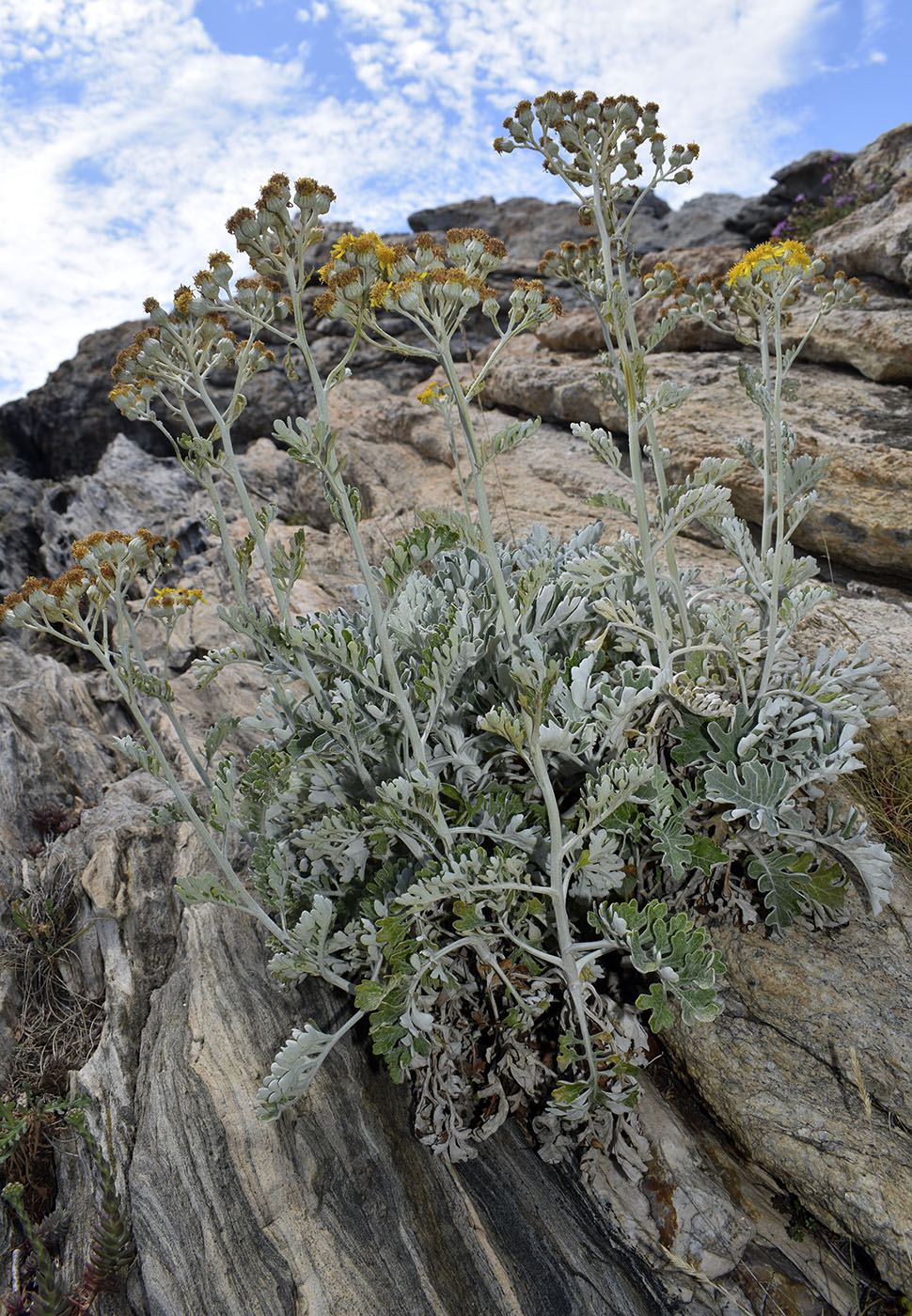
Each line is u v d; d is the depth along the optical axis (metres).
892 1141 2.38
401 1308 2.35
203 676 2.94
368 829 2.80
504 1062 2.69
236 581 2.73
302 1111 2.76
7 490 10.11
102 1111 3.01
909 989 2.64
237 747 4.80
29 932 3.80
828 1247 2.44
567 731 2.43
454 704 2.94
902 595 4.48
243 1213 2.55
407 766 2.78
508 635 2.43
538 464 6.28
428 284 2.17
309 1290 2.37
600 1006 2.64
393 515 6.61
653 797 2.61
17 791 4.61
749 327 6.34
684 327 6.62
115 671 2.61
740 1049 2.67
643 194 2.72
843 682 2.88
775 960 2.80
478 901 2.55
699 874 2.95
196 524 7.87
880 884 2.68
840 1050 2.57
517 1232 2.54
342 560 6.28
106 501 8.93
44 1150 3.12
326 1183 2.59
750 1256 2.43
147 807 4.37
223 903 2.65
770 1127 2.50
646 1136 2.63
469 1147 2.71
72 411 13.52
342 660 2.52
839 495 4.55
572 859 2.59
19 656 5.89
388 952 2.53
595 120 2.53
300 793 3.00
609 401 6.02
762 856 2.82
